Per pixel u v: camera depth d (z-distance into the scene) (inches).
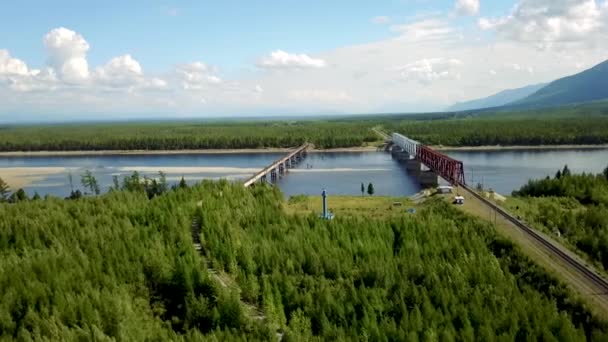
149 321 2554.1
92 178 6998.0
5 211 4013.3
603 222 3796.8
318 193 6766.7
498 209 4202.8
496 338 2261.3
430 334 2321.6
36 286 2556.6
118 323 2347.4
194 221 3821.4
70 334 2192.4
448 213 4126.5
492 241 3319.4
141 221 3710.6
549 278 2746.1
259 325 2468.0
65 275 2682.1
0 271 2736.2
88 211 3951.8
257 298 2790.4
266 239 3385.8
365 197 5462.6
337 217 3848.4
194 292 2751.0
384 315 2618.1
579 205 4717.0
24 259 2906.0
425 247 3240.7
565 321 2305.6
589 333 2320.4
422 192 5821.9
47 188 7864.2
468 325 2368.4
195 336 2299.5
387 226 3609.7
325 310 2613.2
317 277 2970.0
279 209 4461.1
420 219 3784.5
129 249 3102.9
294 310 2647.6
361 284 2787.9
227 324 2501.2
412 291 2706.7
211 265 3110.2
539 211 4281.5
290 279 2901.1
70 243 3196.4
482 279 2807.6
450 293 2669.8
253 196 4736.7
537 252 3102.9
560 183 5201.8
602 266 3083.2
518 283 2827.3
